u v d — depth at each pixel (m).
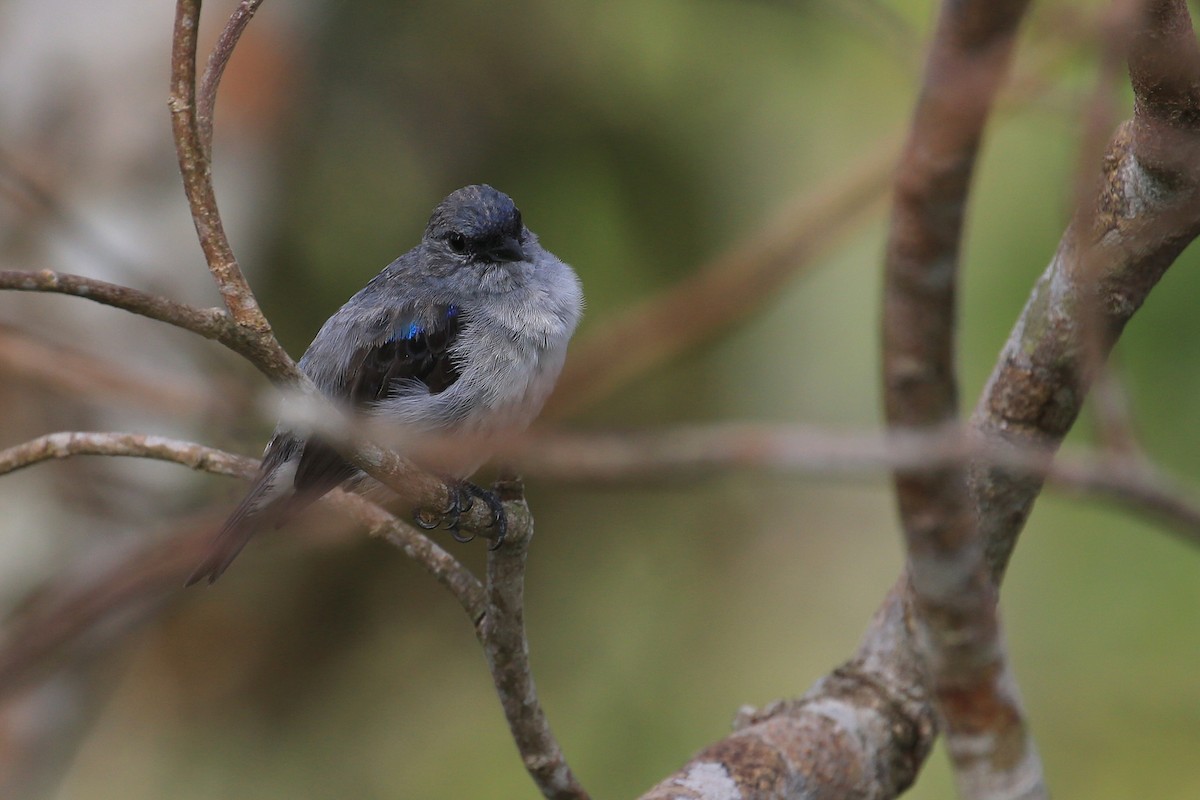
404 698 13.35
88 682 11.46
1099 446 4.27
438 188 13.01
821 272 13.05
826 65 12.86
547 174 12.86
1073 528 11.49
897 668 6.08
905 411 3.86
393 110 13.08
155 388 5.38
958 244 3.68
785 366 13.16
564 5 12.98
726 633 13.33
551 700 12.95
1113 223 4.96
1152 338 10.11
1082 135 4.55
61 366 5.39
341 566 13.55
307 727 13.39
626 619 13.42
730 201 12.78
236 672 13.51
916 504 4.34
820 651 13.14
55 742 11.42
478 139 13.02
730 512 13.89
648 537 13.77
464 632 13.59
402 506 8.88
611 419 12.70
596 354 5.64
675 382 12.91
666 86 12.90
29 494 10.62
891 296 3.78
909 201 3.64
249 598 13.50
